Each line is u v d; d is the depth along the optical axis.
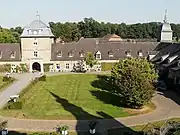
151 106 41.53
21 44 77.19
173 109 39.97
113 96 47.62
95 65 77.75
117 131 30.98
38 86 56.84
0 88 54.44
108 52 79.00
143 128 31.70
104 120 34.84
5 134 29.58
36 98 46.59
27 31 77.19
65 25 169.50
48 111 38.72
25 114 37.41
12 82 61.28
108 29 172.50
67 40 159.50
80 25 170.50
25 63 77.75
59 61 77.94
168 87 55.12
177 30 189.00
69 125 32.84
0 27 139.75
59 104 42.56
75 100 45.03
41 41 77.00
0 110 39.44
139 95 38.53
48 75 70.44
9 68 77.56
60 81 62.06
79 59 77.94
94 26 169.25
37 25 77.62
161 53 70.75
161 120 34.78
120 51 79.44
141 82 38.53
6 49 79.25
